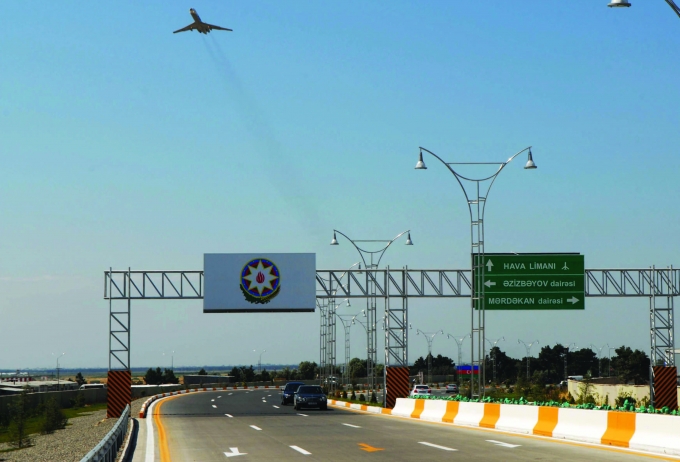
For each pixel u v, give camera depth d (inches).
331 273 2017.7
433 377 7096.5
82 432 1519.4
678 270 2009.1
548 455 724.0
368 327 2513.5
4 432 2027.6
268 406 2121.1
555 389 3233.3
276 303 1945.1
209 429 1173.7
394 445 850.8
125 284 1919.3
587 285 1975.9
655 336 1994.3
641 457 699.4
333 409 1955.0
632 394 2261.3
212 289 1932.8
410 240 2089.1
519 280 1791.3
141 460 738.2
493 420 1162.6
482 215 1587.1
